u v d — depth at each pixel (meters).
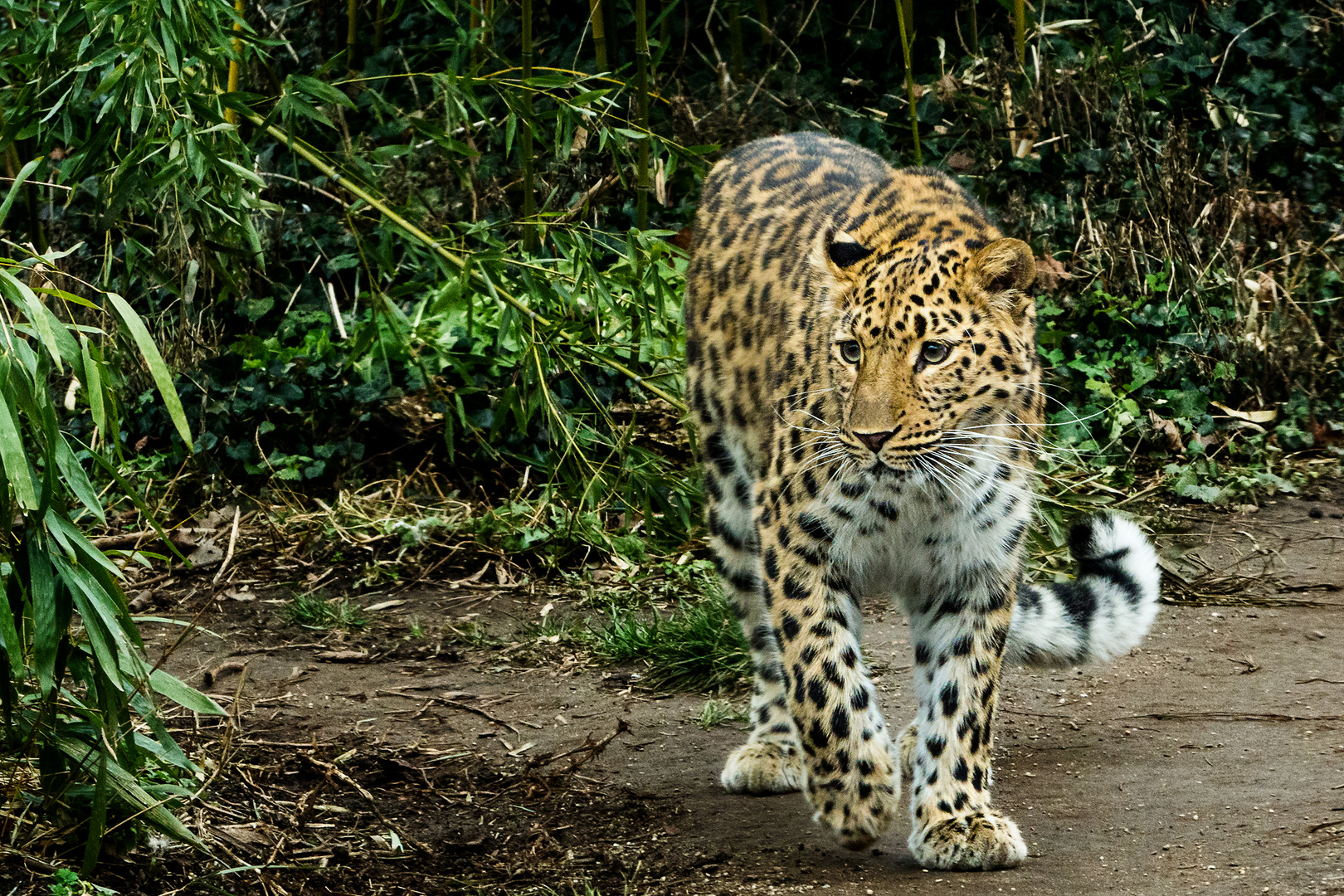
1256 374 13.55
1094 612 8.45
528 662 10.11
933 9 16.08
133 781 6.58
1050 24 15.55
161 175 9.88
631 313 11.99
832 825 7.00
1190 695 8.82
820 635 7.18
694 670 9.68
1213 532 11.73
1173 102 15.51
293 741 8.73
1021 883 6.53
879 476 6.95
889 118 15.66
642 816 7.72
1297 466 12.85
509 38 16.27
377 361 13.15
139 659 7.38
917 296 6.89
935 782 7.04
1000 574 7.19
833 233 7.51
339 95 11.04
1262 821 6.92
